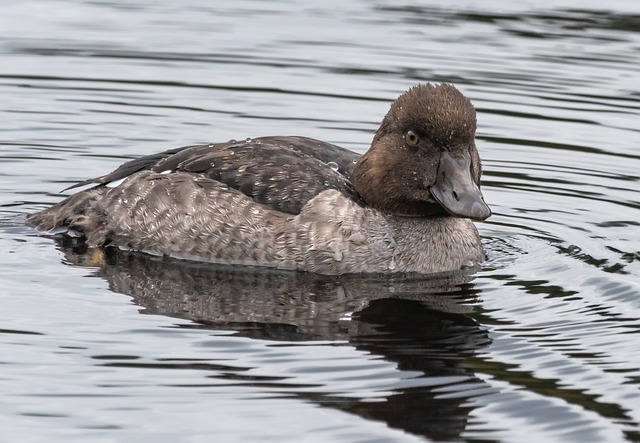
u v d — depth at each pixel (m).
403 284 12.71
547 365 10.41
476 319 11.52
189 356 10.40
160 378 9.92
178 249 13.47
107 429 9.04
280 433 9.02
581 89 19.36
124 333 10.91
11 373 9.95
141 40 21.56
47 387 9.70
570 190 15.91
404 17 23.00
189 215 13.38
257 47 21.23
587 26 22.44
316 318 11.49
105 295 12.02
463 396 9.74
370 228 13.20
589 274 12.91
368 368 10.23
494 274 13.03
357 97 18.88
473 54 20.83
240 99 18.80
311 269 13.07
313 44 21.39
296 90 19.17
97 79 19.59
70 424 9.09
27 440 8.85
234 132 17.48
